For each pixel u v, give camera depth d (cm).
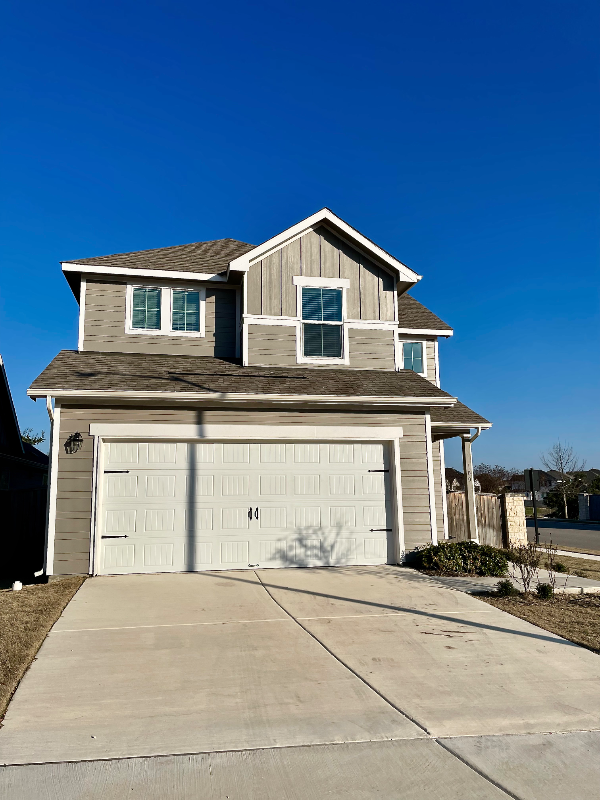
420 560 1161
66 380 1063
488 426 1476
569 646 690
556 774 407
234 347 1365
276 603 851
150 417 1086
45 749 429
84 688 542
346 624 753
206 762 416
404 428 1207
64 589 919
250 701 519
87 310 1299
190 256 1452
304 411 1160
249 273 1301
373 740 452
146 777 396
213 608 820
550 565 1211
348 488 1171
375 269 1370
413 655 647
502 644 692
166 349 1325
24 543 1727
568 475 4344
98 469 1055
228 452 1124
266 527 1123
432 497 1199
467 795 379
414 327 1675
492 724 483
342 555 1151
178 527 1083
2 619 736
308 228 1334
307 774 403
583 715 504
